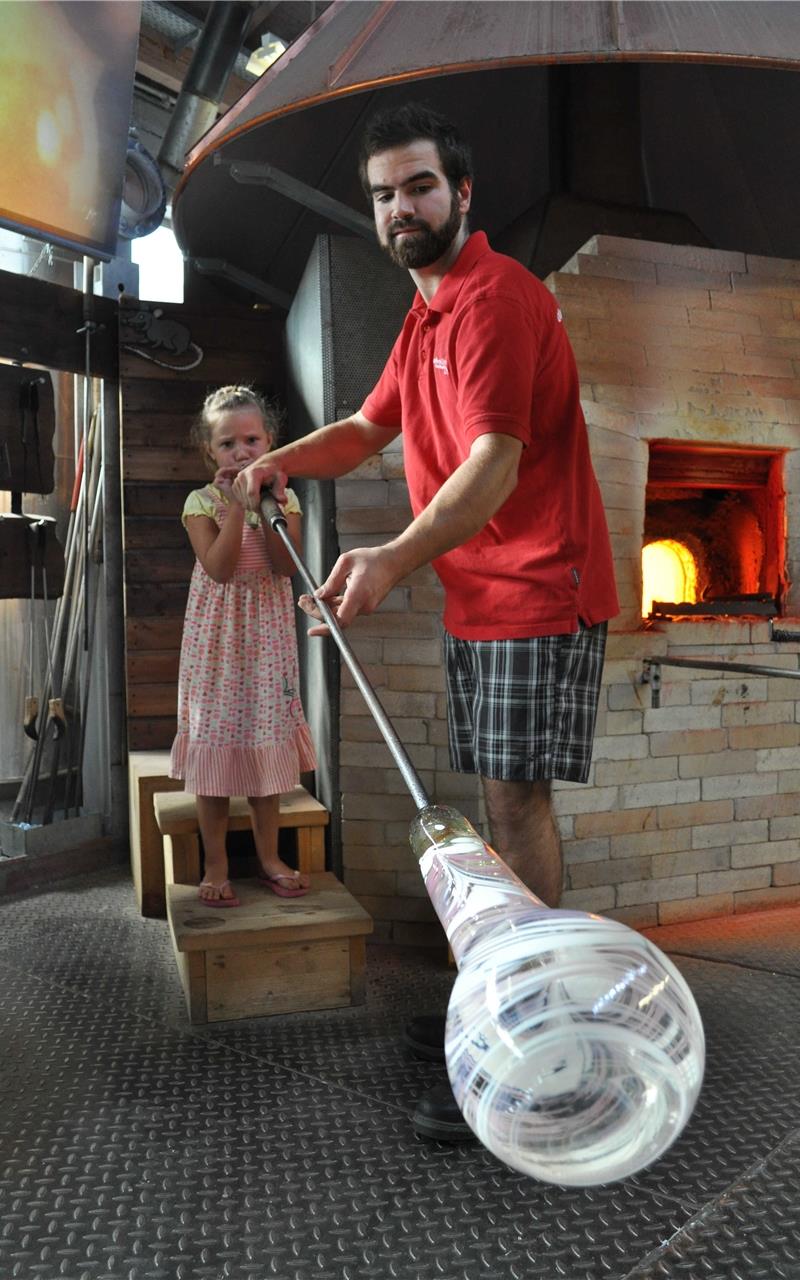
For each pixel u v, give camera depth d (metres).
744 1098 1.98
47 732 3.60
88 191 3.23
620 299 2.97
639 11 2.77
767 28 2.80
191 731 2.61
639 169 3.73
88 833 3.63
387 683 2.94
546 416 1.97
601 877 3.00
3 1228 1.59
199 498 2.73
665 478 3.18
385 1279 1.47
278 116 2.97
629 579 3.01
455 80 3.53
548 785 2.12
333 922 2.44
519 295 1.84
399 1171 1.75
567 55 2.68
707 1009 2.42
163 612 3.64
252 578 2.62
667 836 3.08
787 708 3.24
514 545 2.02
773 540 3.28
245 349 3.76
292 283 4.02
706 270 3.08
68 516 4.20
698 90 3.68
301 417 3.48
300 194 3.35
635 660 3.01
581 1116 0.66
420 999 2.55
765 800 3.21
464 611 2.10
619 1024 0.65
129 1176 1.74
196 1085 2.07
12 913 3.17
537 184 4.02
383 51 2.85
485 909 0.81
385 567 1.49
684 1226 1.58
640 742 3.03
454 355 1.88
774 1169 1.73
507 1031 0.66
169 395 3.66
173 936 2.52
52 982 2.63
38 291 3.46
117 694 3.69
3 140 2.94
